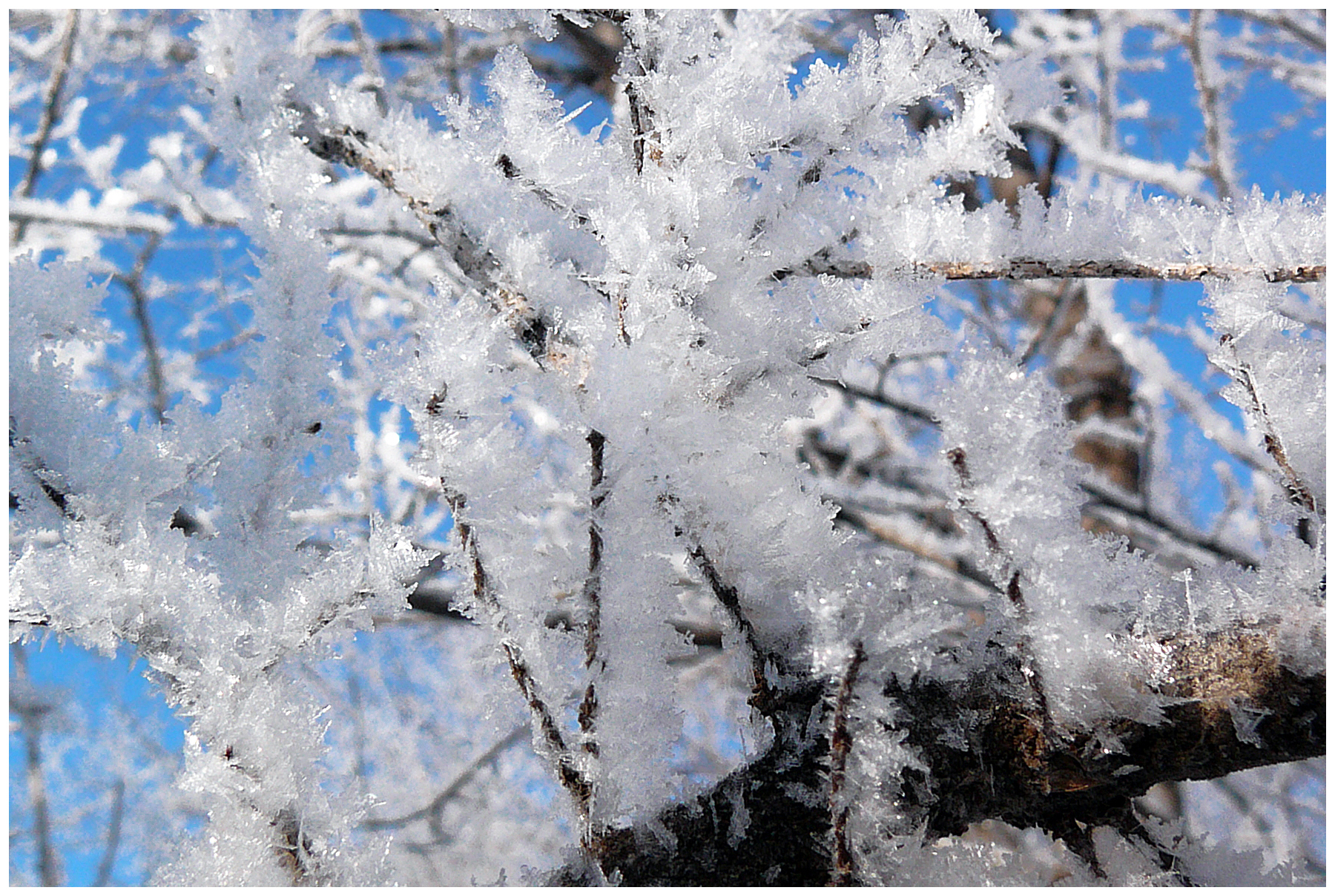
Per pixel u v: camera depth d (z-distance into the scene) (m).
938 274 1.12
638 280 1.08
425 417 1.09
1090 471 1.09
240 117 1.11
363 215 2.37
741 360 1.12
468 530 1.10
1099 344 3.44
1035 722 1.10
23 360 1.09
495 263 1.11
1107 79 3.28
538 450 1.10
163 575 1.09
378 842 1.10
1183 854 1.15
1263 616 1.09
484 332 1.09
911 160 1.12
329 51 3.48
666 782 1.11
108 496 1.09
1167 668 1.09
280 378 1.12
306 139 1.11
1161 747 1.09
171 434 1.11
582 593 1.11
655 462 1.08
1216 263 1.11
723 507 1.12
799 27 1.15
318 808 1.09
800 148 1.13
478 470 1.09
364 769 4.18
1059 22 3.23
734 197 1.12
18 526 1.09
